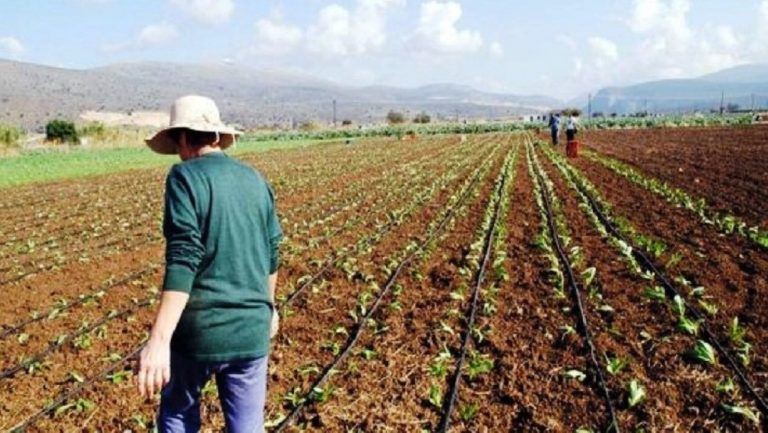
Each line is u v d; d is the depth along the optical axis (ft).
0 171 112.78
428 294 33.94
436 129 274.57
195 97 13.30
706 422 20.42
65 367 26.12
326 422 21.20
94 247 47.93
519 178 79.46
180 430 13.64
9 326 30.78
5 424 21.80
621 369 24.00
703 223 47.85
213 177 12.87
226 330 12.87
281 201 68.54
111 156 150.92
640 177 72.02
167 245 12.47
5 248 48.34
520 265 38.45
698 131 175.83
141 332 29.60
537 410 21.57
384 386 23.70
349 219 56.29
